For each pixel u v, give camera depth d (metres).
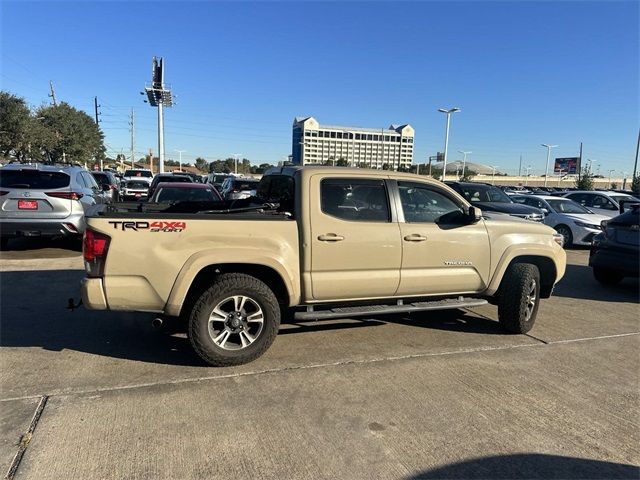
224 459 2.99
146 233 4.09
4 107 45.06
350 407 3.69
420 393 3.97
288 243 4.47
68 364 4.34
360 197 4.81
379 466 2.97
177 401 3.70
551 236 5.81
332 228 4.60
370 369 4.43
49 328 5.27
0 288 6.85
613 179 110.81
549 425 3.53
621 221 8.27
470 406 3.77
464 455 3.12
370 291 4.85
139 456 2.98
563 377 4.39
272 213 4.69
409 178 5.05
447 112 44.47
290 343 5.05
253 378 4.16
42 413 3.45
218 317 4.29
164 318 4.29
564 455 3.16
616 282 8.80
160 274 4.11
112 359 4.48
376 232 4.77
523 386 4.17
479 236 5.29
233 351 4.34
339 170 4.78
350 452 3.11
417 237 4.95
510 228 5.52
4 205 8.84
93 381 4.00
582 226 13.55
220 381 4.08
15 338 4.94
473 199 13.72
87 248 4.05
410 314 6.30
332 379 4.19
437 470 2.96
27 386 3.87
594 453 3.20
